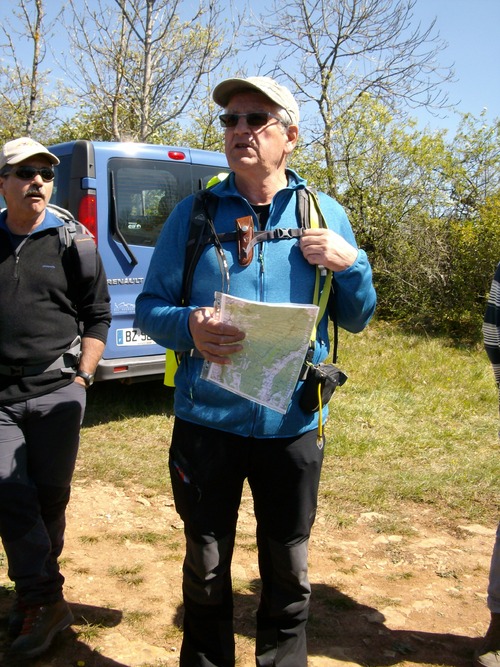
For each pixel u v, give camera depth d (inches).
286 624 88.1
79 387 108.2
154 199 223.0
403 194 486.9
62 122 620.4
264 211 85.2
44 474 105.8
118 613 115.7
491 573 103.9
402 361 328.5
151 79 485.1
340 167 507.5
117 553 137.3
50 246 105.7
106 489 170.1
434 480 180.1
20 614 106.5
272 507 85.5
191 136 598.2
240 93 82.6
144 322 85.2
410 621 117.6
